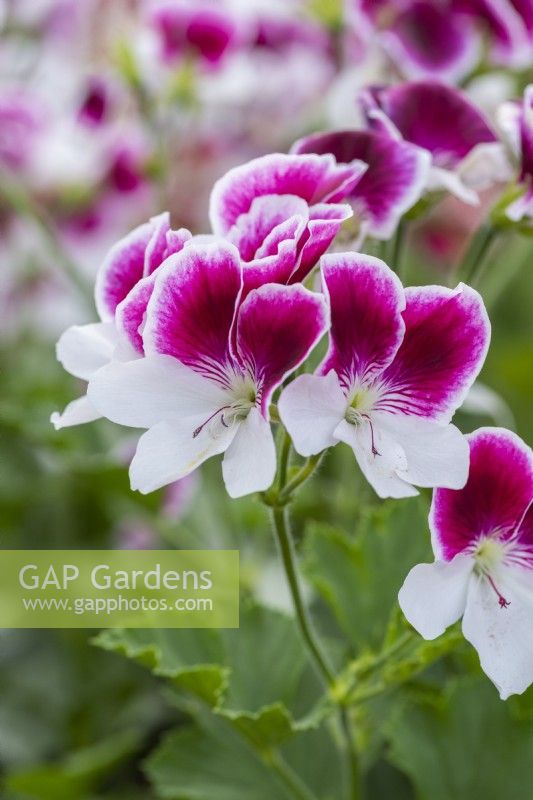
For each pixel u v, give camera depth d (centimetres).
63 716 70
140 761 69
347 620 59
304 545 63
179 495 69
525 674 50
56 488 74
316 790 61
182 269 49
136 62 74
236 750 61
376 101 58
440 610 50
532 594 51
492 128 58
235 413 50
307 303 49
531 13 65
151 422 50
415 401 50
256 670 59
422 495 56
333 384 49
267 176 52
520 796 59
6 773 69
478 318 50
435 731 59
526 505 50
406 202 54
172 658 57
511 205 57
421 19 66
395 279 49
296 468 52
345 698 55
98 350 52
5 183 71
